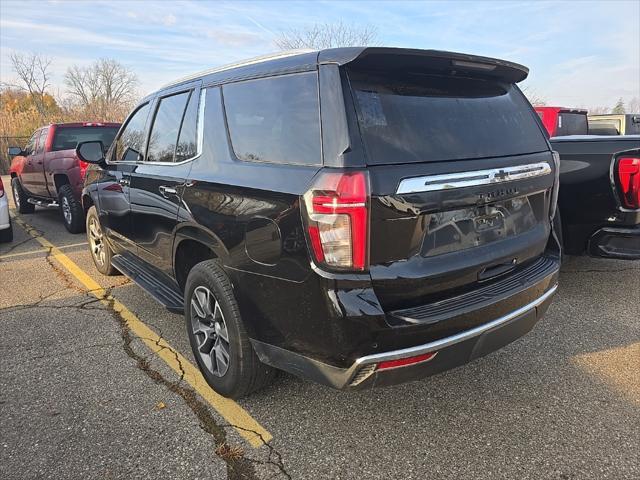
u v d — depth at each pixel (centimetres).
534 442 261
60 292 505
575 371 333
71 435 270
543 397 303
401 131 232
